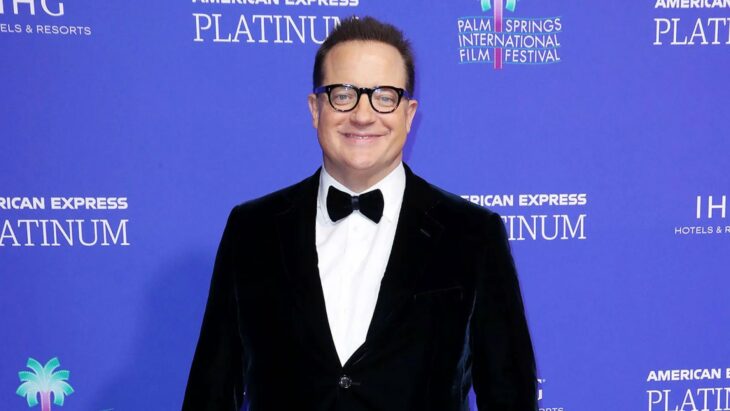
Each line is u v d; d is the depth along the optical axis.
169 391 1.72
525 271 1.75
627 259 1.77
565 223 1.75
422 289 1.11
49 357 1.68
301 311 1.10
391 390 1.08
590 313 1.78
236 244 1.21
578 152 1.73
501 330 1.15
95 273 1.68
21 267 1.66
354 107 1.09
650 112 1.73
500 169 1.72
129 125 1.64
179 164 1.66
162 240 1.68
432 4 1.67
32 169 1.63
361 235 1.20
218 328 1.21
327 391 1.07
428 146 1.70
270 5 1.64
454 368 1.12
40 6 1.59
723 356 1.81
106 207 1.66
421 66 1.68
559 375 1.79
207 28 1.63
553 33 1.69
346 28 1.15
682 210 1.76
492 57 1.69
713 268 1.79
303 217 1.20
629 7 1.70
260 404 1.12
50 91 1.62
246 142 1.67
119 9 1.61
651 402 1.81
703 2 1.71
